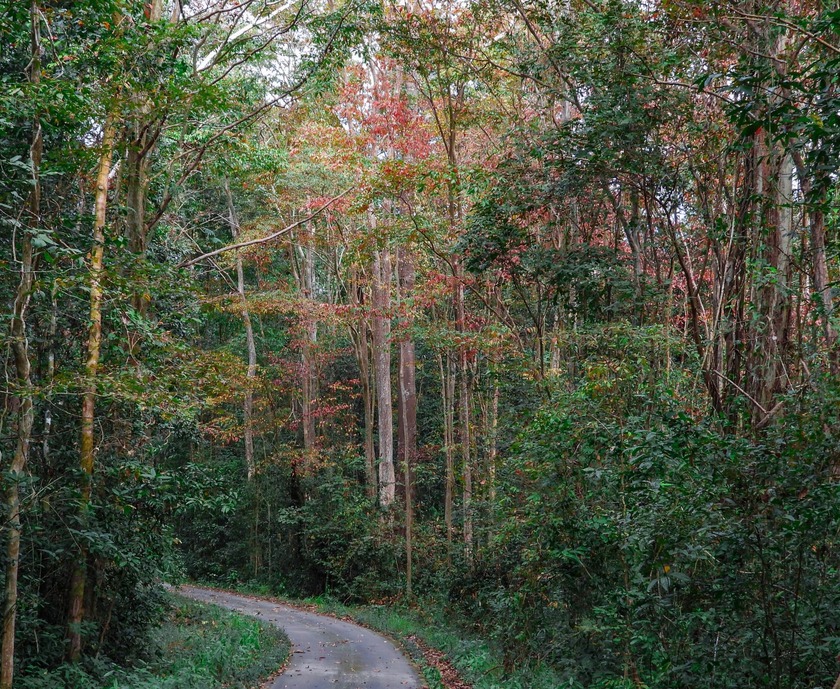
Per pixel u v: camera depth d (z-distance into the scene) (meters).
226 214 32.00
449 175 15.24
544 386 13.23
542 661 11.01
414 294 19.69
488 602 15.64
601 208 14.51
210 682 10.33
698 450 7.02
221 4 13.67
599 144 11.66
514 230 13.51
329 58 13.94
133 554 9.84
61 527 9.48
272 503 32.12
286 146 23.95
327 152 23.03
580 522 9.53
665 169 11.75
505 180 13.75
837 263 10.79
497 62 17.16
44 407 9.84
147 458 11.30
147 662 11.38
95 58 9.30
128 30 9.59
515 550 14.09
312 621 21.20
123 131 11.22
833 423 6.79
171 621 16.77
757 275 9.59
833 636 6.63
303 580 29.09
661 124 11.75
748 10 10.20
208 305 15.59
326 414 31.41
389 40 16.17
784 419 7.34
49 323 9.95
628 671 8.61
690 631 7.69
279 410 33.75
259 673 11.93
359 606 25.05
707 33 10.58
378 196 17.17
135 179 12.49
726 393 10.50
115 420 10.61
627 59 11.75
